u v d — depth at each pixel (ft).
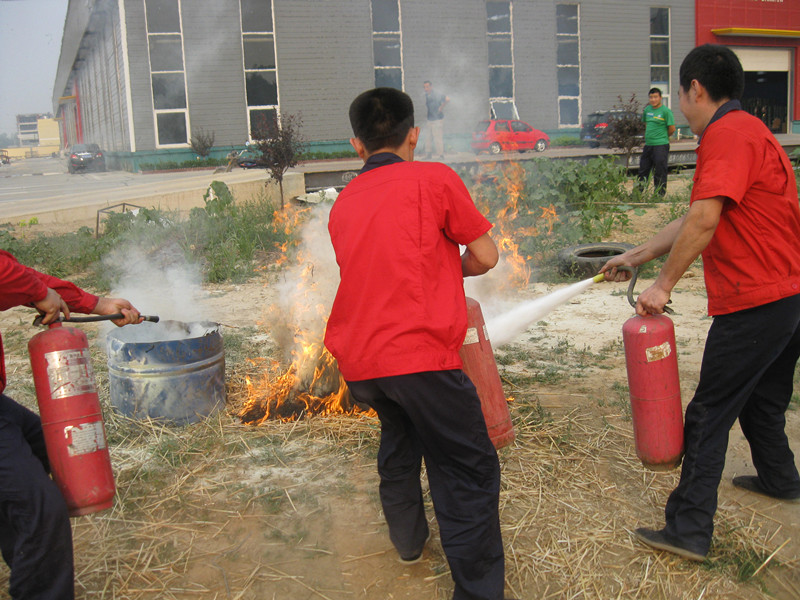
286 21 81.41
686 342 16.78
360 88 84.43
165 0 78.23
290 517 9.71
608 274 9.87
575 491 10.13
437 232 7.11
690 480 8.43
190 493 10.35
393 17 83.97
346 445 11.75
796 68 108.17
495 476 7.48
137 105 79.00
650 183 38.75
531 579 8.29
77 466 7.08
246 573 8.52
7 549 7.70
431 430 7.20
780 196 7.91
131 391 12.37
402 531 8.45
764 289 7.91
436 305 7.00
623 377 14.71
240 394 13.99
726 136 7.73
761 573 8.35
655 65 95.09
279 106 82.84
